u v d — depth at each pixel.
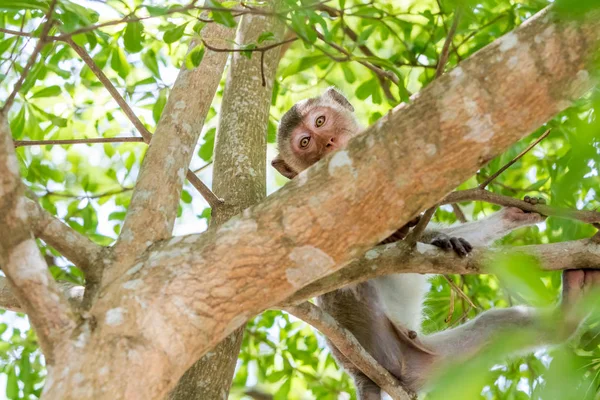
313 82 14.31
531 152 12.73
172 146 6.50
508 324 10.12
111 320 4.91
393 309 10.52
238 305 5.04
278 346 13.46
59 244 5.49
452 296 8.97
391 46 12.97
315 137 11.70
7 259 4.89
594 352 7.85
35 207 5.50
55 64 10.37
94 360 4.74
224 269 5.02
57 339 4.88
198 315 4.97
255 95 9.70
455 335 10.26
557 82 4.59
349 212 4.90
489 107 4.69
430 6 12.89
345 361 10.20
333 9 8.38
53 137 12.69
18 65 10.03
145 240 5.68
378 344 10.17
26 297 4.89
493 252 7.75
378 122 4.96
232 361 8.08
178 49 11.59
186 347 4.93
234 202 8.71
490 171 12.04
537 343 8.65
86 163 13.45
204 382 7.88
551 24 4.59
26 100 10.42
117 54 10.98
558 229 10.53
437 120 4.77
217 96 14.05
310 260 4.99
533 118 4.70
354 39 12.44
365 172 4.86
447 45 6.44
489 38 11.83
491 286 13.30
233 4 6.45
